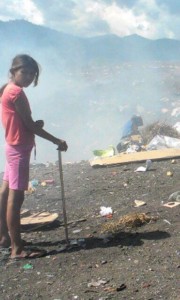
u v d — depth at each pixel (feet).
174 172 23.53
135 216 17.69
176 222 17.53
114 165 25.84
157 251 15.66
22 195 15.78
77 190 22.25
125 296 13.70
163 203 19.56
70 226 18.15
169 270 14.66
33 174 26.23
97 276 14.66
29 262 15.64
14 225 15.74
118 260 15.40
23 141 15.58
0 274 15.12
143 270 14.76
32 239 17.25
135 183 22.39
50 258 15.79
